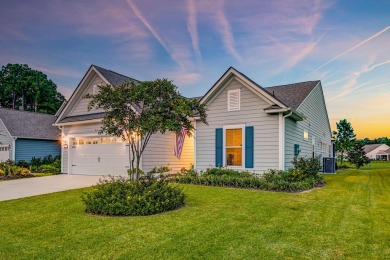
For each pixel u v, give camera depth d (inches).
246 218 240.8
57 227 221.3
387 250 171.2
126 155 596.4
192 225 220.2
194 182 468.1
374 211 267.3
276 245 178.2
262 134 494.6
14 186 471.5
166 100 288.7
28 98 1851.6
